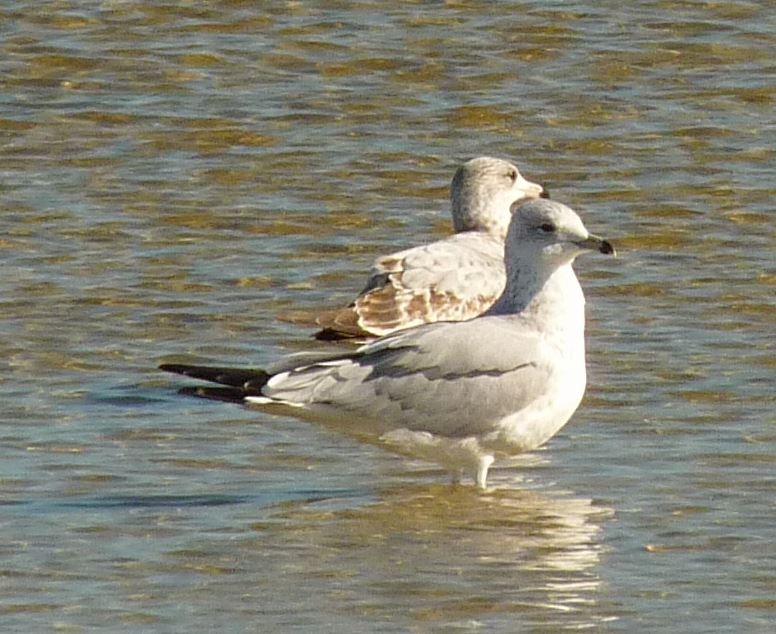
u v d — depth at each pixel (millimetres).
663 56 22984
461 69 22734
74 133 21219
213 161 20672
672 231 19047
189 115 21641
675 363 15852
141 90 22219
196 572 12031
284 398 13250
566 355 13453
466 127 21500
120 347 16219
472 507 13203
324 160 20703
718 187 20047
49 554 12266
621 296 17500
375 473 13859
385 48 23156
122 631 11141
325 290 17656
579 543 12523
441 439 13391
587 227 19172
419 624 11242
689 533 12648
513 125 21547
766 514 12953
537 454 14141
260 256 18438
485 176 17328
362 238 18938
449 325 13531
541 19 23828
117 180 20156
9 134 21203
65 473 13656
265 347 16328
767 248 18625
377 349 13500
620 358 15953
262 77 22547
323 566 12148
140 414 14828
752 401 15055
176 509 13078
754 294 17469
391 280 16156
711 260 18344
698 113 21734
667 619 11328
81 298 17250
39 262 18094
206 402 15094
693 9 24062
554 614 11398
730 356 16016
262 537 12609
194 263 18188
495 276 16359
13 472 13656
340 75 22625
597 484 13570
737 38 23391
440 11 24062
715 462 13898
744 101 22047
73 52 22953
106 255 18312
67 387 15352
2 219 19109
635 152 20891
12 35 23297
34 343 16234
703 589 11773
